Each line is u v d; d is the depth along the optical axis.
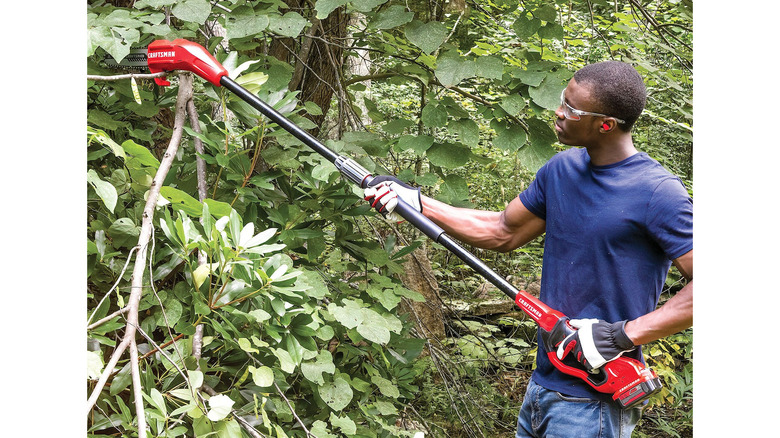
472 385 3.49
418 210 2.11
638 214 1.73
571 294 1.85
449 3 2.46
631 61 2.82
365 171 2.03
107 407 1.70
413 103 5.53
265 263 1.65
